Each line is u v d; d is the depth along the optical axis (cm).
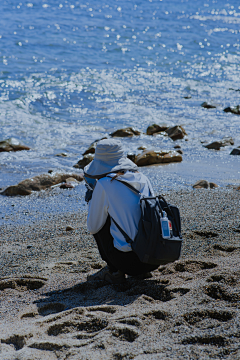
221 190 648
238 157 909
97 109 1353
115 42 2572
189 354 193
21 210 600
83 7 4366
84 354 204
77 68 1891
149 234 270
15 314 273
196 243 386
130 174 286
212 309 232
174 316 230
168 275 311
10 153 922
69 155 917
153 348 201
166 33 3067
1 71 1723
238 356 188
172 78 1848
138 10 4472
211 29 3459
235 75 1977
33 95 1423
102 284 312
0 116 1203
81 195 680
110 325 227
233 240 388
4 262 392
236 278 273
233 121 1264
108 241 293
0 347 223
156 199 283
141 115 1303
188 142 1041
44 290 310
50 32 2744
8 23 2988
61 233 489
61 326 236
